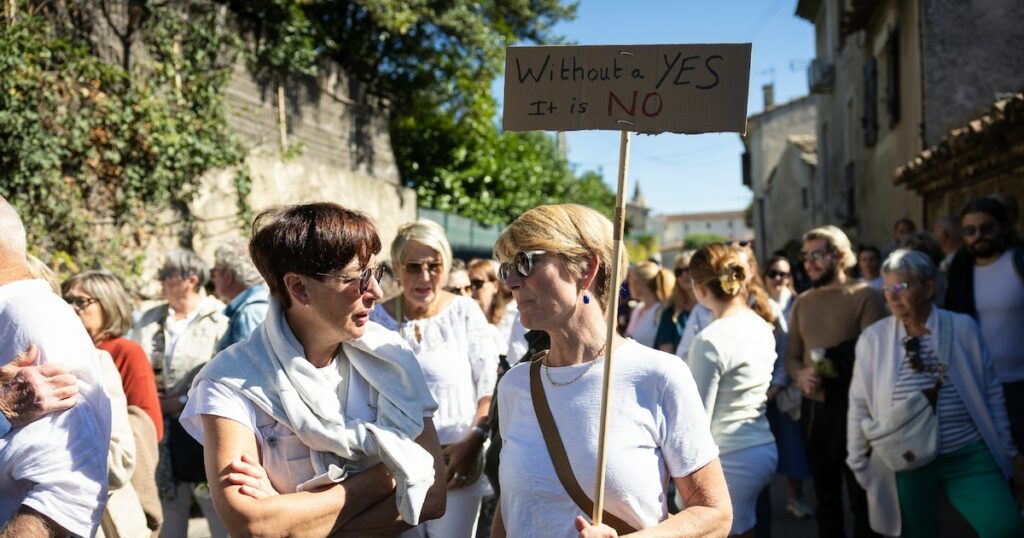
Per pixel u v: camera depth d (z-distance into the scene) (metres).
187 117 7.86
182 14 8.45
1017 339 5.27
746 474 3.66
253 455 2.27
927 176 10.34
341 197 11.11
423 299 3.88
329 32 13.38
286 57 10.21
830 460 4.95
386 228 12.48
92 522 2.42
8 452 2.35
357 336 2.34
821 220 23.06
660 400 2.28
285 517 2.17
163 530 4.50
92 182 6.96
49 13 6.87
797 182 29.66
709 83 2.22
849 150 17.94
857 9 14.26
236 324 3.87
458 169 16.89
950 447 3.87
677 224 107.62
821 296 5.27
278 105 10.48
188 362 4.59
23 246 2.58
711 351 3.65
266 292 4.02
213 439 2.25
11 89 6.15
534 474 2.30
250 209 8.62
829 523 4.96
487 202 17.05
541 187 20.14
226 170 8.59
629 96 2.27
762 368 3.76
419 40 14.18
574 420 2.29
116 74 7.12
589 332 2.34
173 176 7.63
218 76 8.38
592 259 2.33
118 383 3.23
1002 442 3.87
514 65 2.35
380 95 14.52
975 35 10.65
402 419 2.40
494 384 4.02
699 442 2.27
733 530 3.66
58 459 2.37
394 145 16.34
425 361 3.83
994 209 5.35
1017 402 5.23
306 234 2.27
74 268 6.66
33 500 2.31
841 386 4.96
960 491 3.88
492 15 15.56
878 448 3.94
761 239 36.69
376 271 2.38
